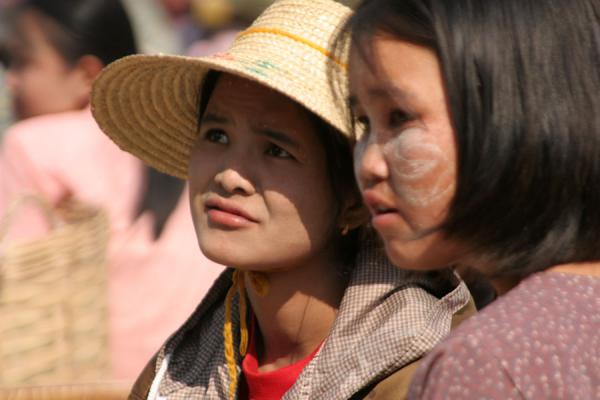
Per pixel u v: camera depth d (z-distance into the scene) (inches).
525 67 145.1
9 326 320.8
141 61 203.0
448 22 146.9
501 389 134.6
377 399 183.2
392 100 151.5
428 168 148.7
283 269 200.1
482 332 138.6
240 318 208.5
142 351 400.8
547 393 135.1
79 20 404.2
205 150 198.2
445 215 149.9
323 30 198.4
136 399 227.5
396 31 150.4
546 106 144.3
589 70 147.1
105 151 399.9
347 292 195.8
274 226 192.5
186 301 403.5
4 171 394.0
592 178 145.7
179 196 409.1
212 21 535.8
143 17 613.3
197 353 218.4
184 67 204.8
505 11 147.1
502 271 149.9
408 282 193.8
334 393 185.5
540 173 144.2
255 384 203.3
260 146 193.2
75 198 384.2
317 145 192.9
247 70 187.3
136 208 402.9
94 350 353.1
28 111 408.5
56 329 333.7
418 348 183.0
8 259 317.7
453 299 194.2
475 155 145.1
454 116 146.4
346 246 205.0
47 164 390.6
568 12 148.7
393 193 154.3
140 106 220.4
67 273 336.2
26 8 407.2
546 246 146.4
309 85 191.0
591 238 147.1
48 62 404.2
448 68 146.1
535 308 141.8
